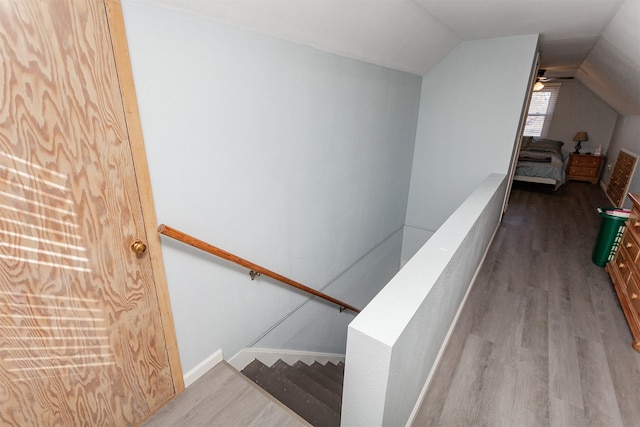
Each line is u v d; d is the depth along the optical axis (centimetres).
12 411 106
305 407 177
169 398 158
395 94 317
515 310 233
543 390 168
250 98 165
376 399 107
